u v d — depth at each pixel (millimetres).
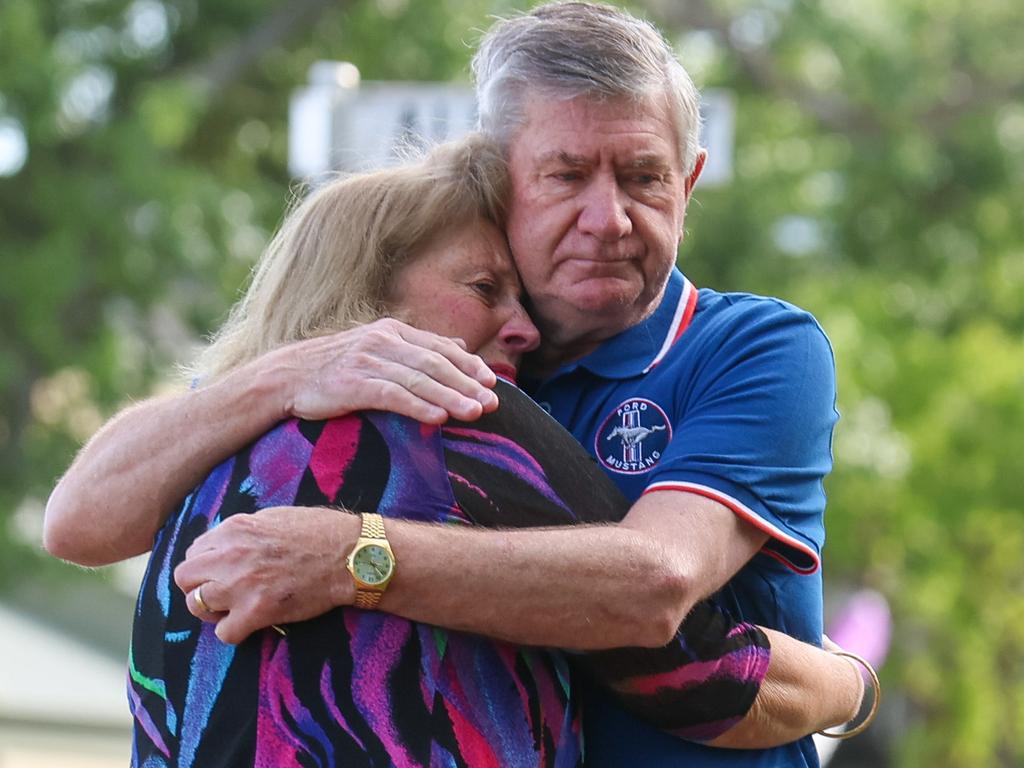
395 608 3508
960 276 18453
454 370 3703
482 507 3643
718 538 3814
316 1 16516
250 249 15430
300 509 3547
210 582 3518
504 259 4125
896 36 18578
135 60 15406
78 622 15141
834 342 15680
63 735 11906
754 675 3895
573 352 4316
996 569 15922
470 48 4836
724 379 4066
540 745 3637
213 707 3545
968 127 18578
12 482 14219
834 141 18750
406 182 4062
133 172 14352
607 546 3617
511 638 3570
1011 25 18953
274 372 3756
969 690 16375
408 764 3436
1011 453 15102
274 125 17719
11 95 13805
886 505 15156
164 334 15469
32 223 14773
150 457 3834
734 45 17875
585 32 4094
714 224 17953
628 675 3812
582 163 4051
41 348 14203
